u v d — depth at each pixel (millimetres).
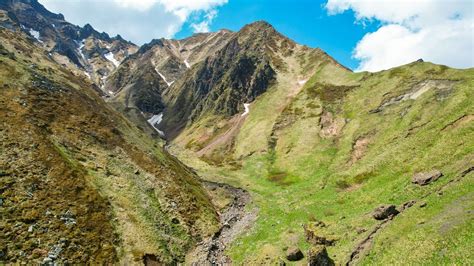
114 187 58344
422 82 99375
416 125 80312
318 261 39312
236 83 198000
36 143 55656
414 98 95188
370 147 86688
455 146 57656
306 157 102438
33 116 62062
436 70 103062
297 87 165750
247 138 132500
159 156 81562
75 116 71312
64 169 54094
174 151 151875
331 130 111250
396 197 52094
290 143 114938
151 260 47562
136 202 57781
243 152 123875
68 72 97312
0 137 52906
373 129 93875
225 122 169125
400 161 67375
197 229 60969
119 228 49906
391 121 91875
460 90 81938
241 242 57406
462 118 66562
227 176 105000
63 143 61312
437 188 45281
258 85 184375
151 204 59875
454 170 48688
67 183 52031
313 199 70938
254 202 80938
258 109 157625
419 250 32156
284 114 134125
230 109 178000
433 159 58156
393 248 35438
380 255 35906
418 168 58531
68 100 75000
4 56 76750
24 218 43094
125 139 76875
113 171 62812
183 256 52688
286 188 87188
